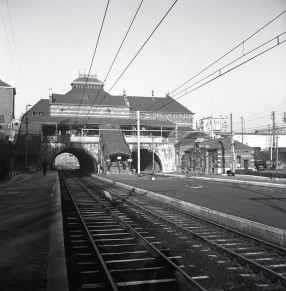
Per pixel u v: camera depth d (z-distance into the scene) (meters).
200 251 9.30
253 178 40.41
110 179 41.09
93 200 22.03
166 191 24.42
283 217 12.94
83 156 80.62
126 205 19.08
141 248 9.70
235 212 14.19
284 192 23.66
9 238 9.04
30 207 14.85
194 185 29.72
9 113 86.12
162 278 7.13
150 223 13.77
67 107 82.44
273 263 8.18
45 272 6.32
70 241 10.56
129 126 76.56
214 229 12.24
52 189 23.67
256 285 6.71
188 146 70.19
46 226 10.64
